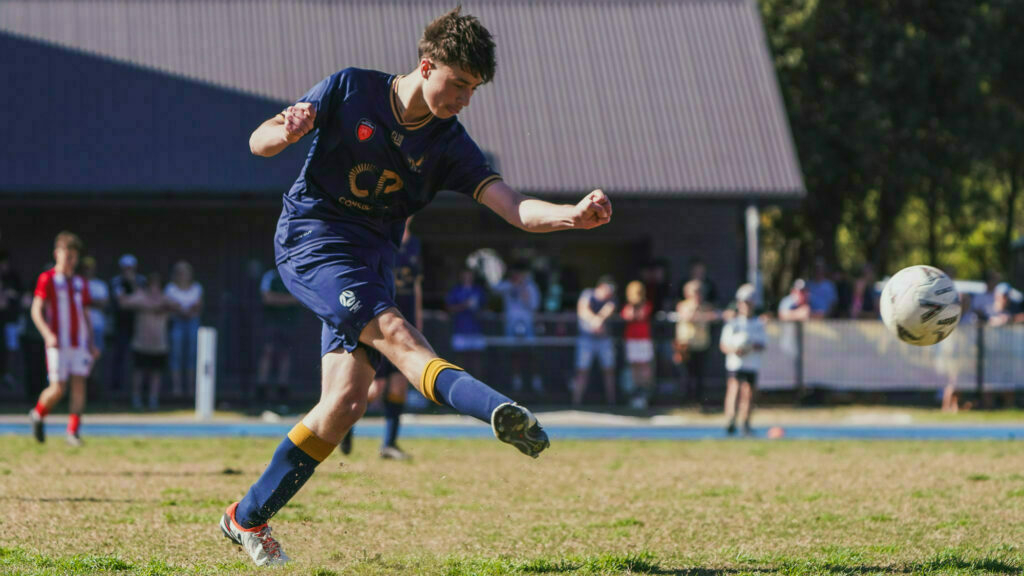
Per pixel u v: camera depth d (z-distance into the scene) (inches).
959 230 2172.7
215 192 1218.6
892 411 1059.3
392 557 313.1
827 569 290.8
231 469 535.5
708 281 1152.2
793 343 1100.5
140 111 1294.3
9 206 1267.2
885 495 449.1
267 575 279.4
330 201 281.6
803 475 532.4
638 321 1075.9
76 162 1228.5
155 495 436.8
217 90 1326.3
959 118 1781.5
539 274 1370.6
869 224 2060.8
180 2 1428.4
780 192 1259.8
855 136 1749.5
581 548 330.0
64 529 348.5
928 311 339.0
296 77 1353.3
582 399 1100.5
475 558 309.4
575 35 1443.2
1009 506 414.0
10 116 1272.1
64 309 666.2
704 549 326.6
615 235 1369.3
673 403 1080.2
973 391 1081.4
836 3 1787.6
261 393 1063.6
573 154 1294.3
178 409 1009.5
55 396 662.5
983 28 1795.0
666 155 1298.0
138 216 1284.4
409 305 595.8
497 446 716.0
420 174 284.2
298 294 279.9
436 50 253.3
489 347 1101.7
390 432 614.9
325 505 416.5
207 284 1286.9
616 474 542.9
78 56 1348.4
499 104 1350.9
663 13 1477.6
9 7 1397.6
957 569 289.9
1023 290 1482.5
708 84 1386.6
